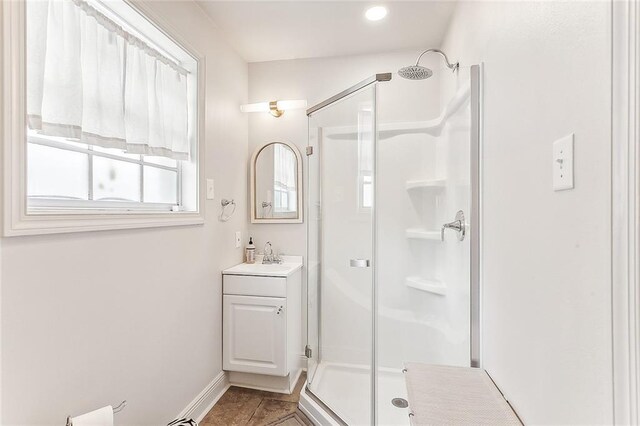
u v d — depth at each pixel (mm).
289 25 2145
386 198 2197
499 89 1186
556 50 786
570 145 720
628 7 541
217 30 2154
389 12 2006
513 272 1054
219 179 2170
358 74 2551
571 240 725
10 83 904
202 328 1933
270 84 2668
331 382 2020
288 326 2152
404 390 1922
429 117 2178
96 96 1264
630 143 536
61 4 1137
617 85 556
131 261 1371
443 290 1925
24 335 953
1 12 887
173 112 1757
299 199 2590
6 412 912
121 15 1443
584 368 676
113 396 1272
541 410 861
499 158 1187
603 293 611
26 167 949
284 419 1859
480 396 1070
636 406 527
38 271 992
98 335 1205
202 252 1941
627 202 539
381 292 2189
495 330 1219
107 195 1445
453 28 1996
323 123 2186
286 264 2482
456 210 1702
